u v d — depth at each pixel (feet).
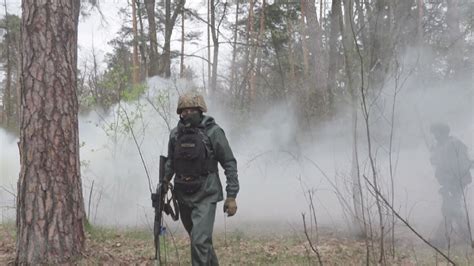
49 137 16.93
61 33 17.63
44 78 17.16
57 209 16.72
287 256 19.74
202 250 13.55
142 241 22.97
